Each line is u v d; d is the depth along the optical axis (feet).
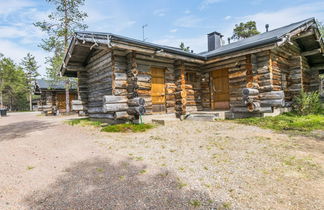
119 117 20.11
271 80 21.57
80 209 5.72
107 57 21.88
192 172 8.23
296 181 7.07
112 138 15.47
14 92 108.17
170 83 25.71
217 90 28.86
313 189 6.44
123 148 12.42
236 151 10.96
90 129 20.47
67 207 5.85
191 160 9.78
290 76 26.94
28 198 6.50
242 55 22.66
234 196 6.16
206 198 6.10
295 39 27.35
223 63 26.71
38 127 23.99
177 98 25.82
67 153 11.69
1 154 11.91
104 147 12.78
